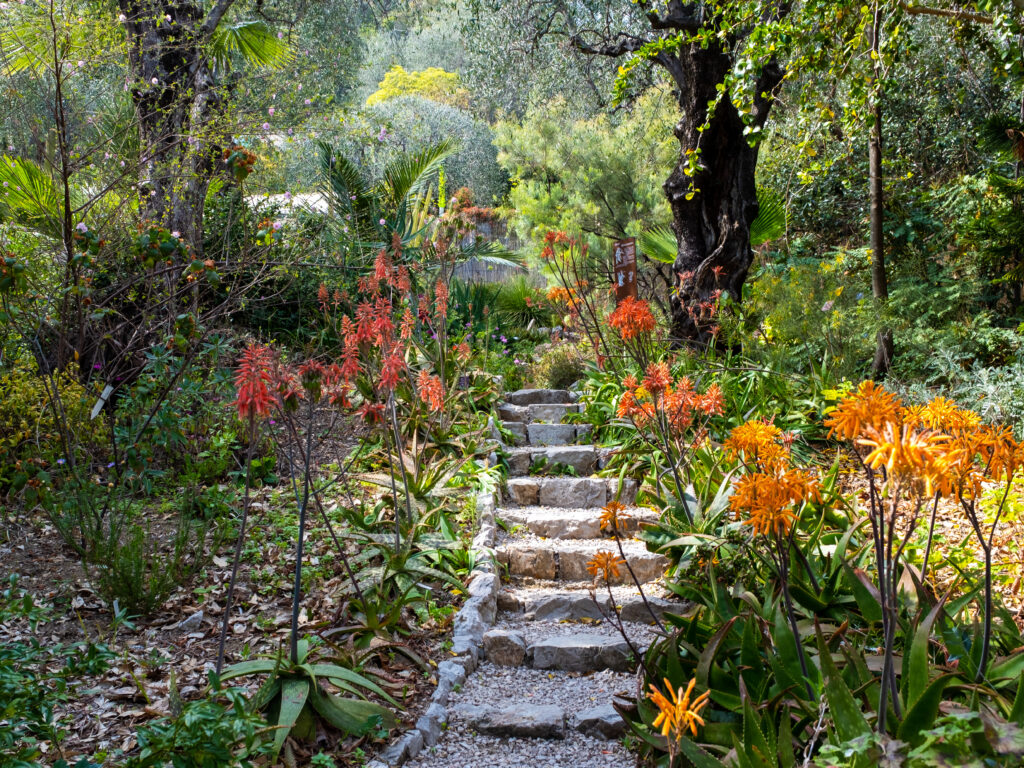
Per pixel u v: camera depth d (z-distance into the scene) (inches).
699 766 87.2
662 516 179.9
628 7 511.8
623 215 500.7
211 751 82.1
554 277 437.1
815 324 278.4
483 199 993.5
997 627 117.5
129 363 248.1
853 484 205.8
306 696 113.0
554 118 569.3
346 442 241.6
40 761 104.0
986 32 292.2
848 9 215.8
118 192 253.8
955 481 86.7
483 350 341.7
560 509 229.6
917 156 459.5
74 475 180.5
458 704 134.8
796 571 142.1
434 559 174.9
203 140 256.4
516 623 170.6
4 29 239.0
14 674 85.9
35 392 196.5
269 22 438.9
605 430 272.5
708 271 318.3
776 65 300.7
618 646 152.4
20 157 252.8
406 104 1030.4
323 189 357.1
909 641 104.1
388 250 322.0
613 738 128.2
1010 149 314.2
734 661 121.5
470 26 548.7
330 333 304.5
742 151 314.2
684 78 315.3
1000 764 72.0
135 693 123.7
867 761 77.0
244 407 111.0
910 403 248.2
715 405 175.8
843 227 500.7
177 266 221.3
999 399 237.1
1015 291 348.2
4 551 168.1
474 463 237.8
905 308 301.9
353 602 150.6
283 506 201.0
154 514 192.1
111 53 248.7
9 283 178.4
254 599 158.7
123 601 147.6
